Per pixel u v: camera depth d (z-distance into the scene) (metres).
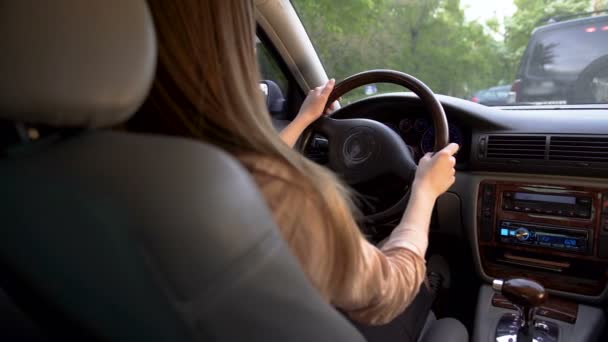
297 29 1.90
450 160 0.90
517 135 1.53
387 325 1.24
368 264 0.58
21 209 0.41
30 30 0.37
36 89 0.36
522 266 1.65
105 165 0.38
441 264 1.82
